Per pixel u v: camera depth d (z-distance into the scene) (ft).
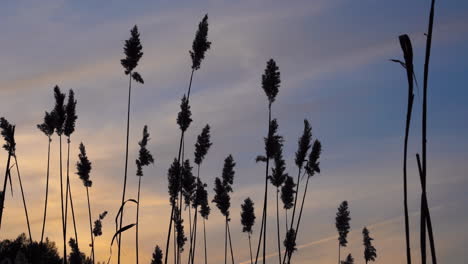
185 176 70.13
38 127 64.13
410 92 14.28
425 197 14.14
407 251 15.08
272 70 59.67
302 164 66.08
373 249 88.63
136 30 55.72
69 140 65.57
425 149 14.08
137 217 54.03
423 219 14.15
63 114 64.90
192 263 63.05
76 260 63.00
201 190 69.87
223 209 75.61
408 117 14.44
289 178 69.82
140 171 69.87
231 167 76.13
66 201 63.21
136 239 53.52
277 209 66.49
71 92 67.21
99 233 69.67
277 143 58.29
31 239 53.93
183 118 55.98
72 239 63.87
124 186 52.44
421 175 14.29
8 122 55.21
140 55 55.31
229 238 75.51
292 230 65.00
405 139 14.85
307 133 66.74
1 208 32.53
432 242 14.08
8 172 32.60
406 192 15.15
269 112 59.72
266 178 58.80
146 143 70.95
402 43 14.20
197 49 54.85
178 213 70.64
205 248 77.00
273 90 59.31
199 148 71.31
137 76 54.85
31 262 52.54
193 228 65.98
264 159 59.21
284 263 63.00
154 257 70.59
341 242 86.17
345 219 86.69
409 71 14.16
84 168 72.90
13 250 53.16
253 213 76.38
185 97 56.13
